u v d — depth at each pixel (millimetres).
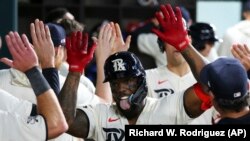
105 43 12984
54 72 10961
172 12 10750
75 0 28359
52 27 12492
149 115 11414
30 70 10180
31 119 10141
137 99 11141
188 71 14984
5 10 16234
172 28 10719
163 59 21047
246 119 10133
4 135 10133
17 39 10172
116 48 13062
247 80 10016
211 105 11008
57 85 10961
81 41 11047
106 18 28516
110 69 11102
